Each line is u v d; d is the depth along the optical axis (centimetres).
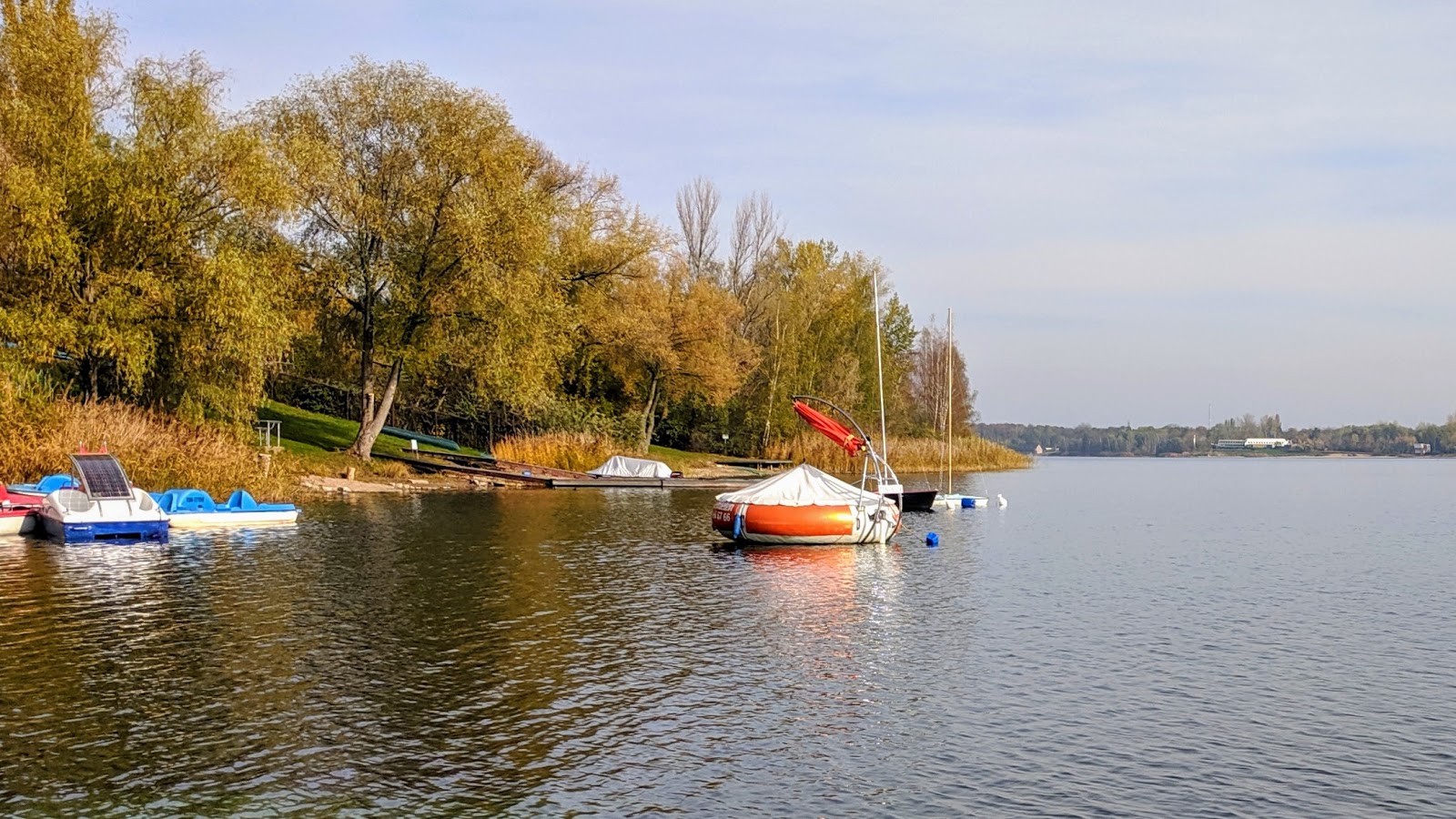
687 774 1208
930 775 1221
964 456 9131
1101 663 1742
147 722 1345
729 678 1608
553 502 4388
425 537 3077
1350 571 2902
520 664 1648
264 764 1211
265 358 3997
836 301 8588
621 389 7388
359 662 1645
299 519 3459
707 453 8188
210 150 3806
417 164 4588
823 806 1127
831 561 2862
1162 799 1166
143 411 3766
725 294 7838
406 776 1184
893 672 1659
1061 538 3709
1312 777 1238
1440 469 16450
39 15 3697
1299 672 1708
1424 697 1568
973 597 2342
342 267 4584
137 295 3691
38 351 3428
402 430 6322
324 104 4584
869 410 8775
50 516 2900
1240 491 7950
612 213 6384
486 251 4591
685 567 2661
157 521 2895
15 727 1320
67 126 3659
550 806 1113
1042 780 1214
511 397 4884
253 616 1945
